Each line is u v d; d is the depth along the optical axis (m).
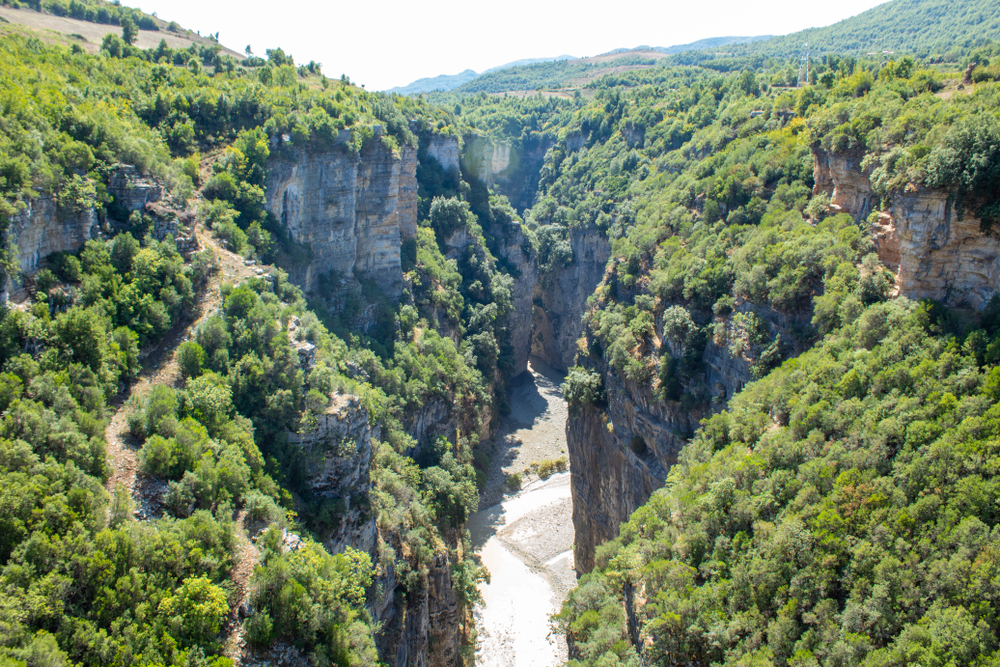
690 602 38.34
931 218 40.44
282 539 37.50
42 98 51.56
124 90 69.44
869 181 48.88
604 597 50.41
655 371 65.75
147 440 36.91
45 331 37.59
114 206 50.09
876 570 30.88
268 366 46.75
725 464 45.88
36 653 24.59
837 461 37.66
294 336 50.94
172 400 39.97
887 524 32.25
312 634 35.03
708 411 58.25
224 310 49.94
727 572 39.78
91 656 26.72
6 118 44.47
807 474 38.59
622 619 46.53
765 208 64.44
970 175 37.75
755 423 47.06
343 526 45.22
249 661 32.25
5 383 33.16
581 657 46.28
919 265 41.41
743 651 34.66
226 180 63.97
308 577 36.31
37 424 32.28
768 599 35.41
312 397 46.19
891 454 35.50
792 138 69.06
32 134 45.50
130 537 31.09
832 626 31.19
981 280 39.16
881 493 33.53
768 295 54.00
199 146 69.19
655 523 48.62
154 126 68.44
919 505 31.52
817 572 33.75
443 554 58.38
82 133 51.28
